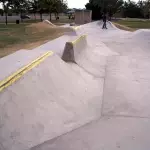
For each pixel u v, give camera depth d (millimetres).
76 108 5121
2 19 47969
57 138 4004
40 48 11328
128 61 10062
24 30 21578
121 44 14352
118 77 7664
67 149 3744
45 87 5230
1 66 5875
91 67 8672
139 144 3943
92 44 13211
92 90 6352
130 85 6863
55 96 5188
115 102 5633
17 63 5965
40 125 4121
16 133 3695
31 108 4336
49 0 42594
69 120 4609
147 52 12148
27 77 5055
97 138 4074
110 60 10258
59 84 5777
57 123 4387
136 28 30156
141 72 8320
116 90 6434
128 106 5422
